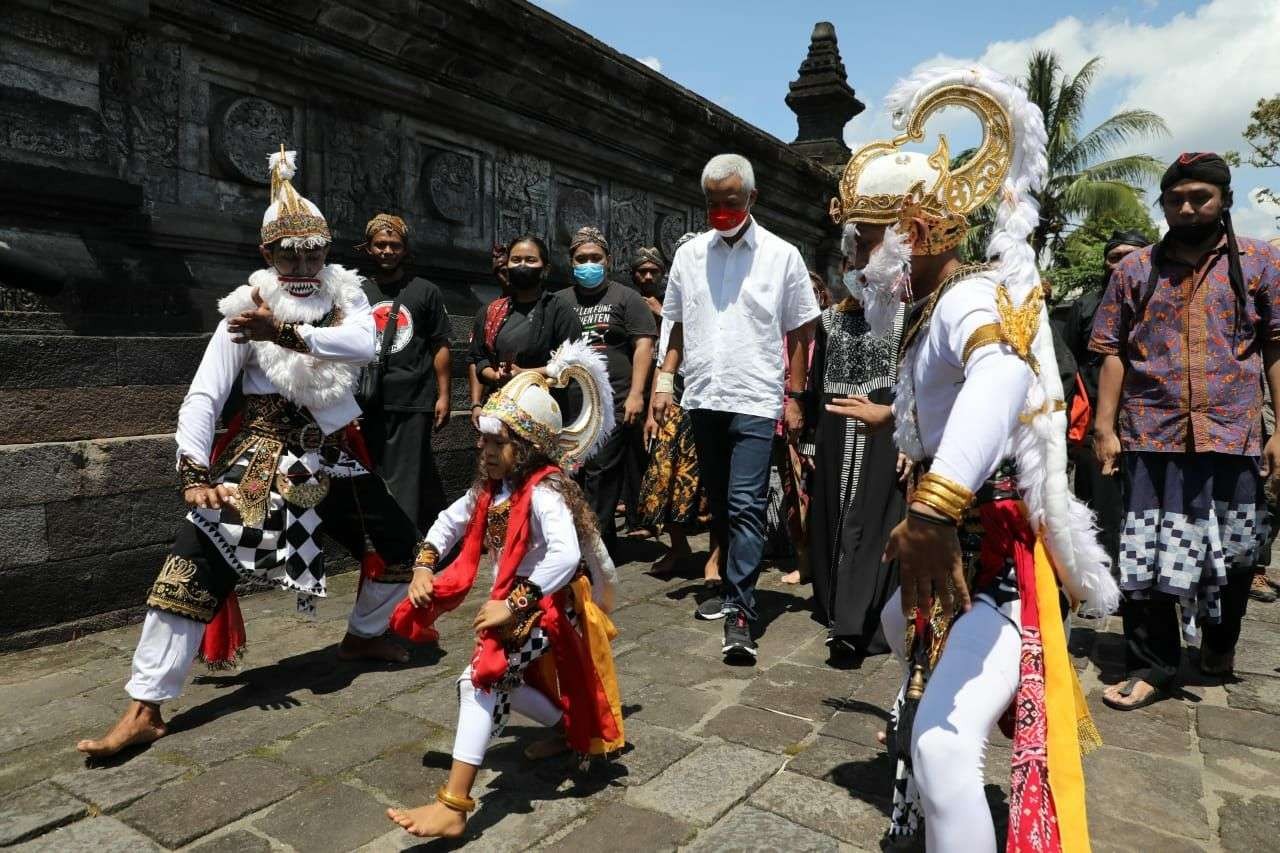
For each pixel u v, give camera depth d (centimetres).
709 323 403
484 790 254
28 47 403
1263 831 235
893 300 189
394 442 464
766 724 300
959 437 158
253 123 510
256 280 315
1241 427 318
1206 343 321
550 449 252
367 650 358
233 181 504
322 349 304
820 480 411
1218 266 322
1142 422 330
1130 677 334
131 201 438
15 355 363
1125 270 343
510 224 707
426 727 295
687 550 530
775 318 393
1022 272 175
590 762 270
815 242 1248
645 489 514
